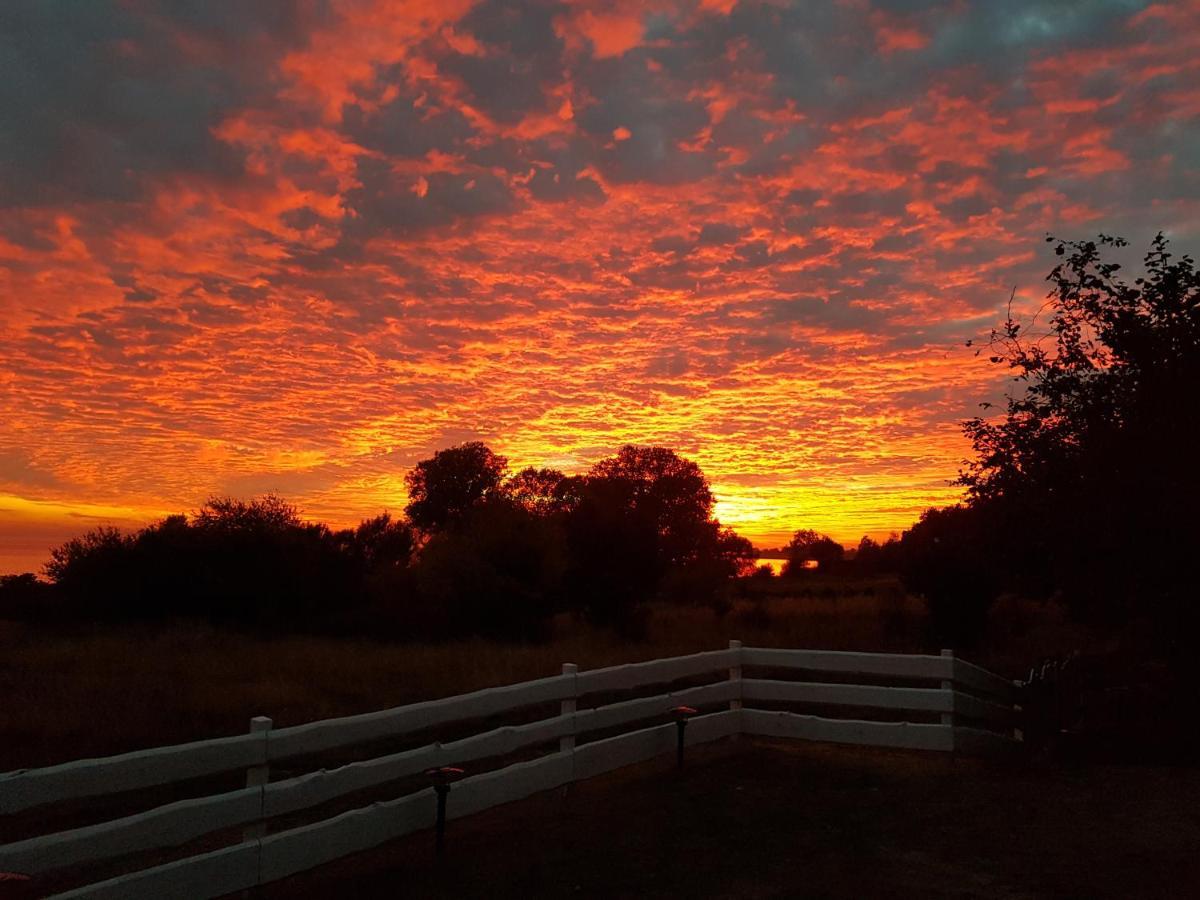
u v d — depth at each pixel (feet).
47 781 13.23
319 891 16.49
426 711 19.38
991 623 71.61
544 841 19.21
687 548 208.95
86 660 57.82
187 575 89.97
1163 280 29.25
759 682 29.78
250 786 16.16
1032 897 15.61
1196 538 27.35
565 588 84.48
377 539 167.94
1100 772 24.88
